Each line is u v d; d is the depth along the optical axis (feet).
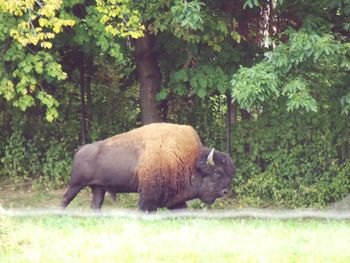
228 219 88.63
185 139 89.04
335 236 69.67
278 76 91.20
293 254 61.11
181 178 88.17
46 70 95.66
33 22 96.73
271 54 90.53
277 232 71.61
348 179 107.86
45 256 60.18
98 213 87.04
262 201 108.47
